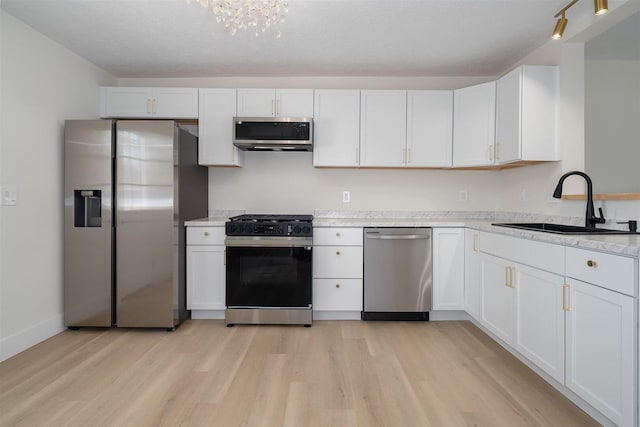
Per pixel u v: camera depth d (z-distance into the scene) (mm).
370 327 3045
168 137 2914
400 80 3689
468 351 2557
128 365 2316
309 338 2797
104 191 2889
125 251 2928
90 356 2455
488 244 2697
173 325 2938
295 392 1999
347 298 3176
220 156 3395
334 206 3732
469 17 2516
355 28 2672
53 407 1845
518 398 1944
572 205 2629
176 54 3129
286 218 3285
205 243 3154
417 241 3135
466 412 1816
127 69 3475
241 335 2861
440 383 2104
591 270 1658
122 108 3396
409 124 3385
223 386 2059
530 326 2154
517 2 2334
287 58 3217
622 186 3113
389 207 3727
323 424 1715
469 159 3252
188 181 3219
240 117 3240
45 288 2762
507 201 3533
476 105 3203
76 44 2918
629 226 2074
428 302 3143
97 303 2916
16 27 2510
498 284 2539
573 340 1785
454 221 3420
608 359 1562
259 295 3082
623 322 1478
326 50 3049
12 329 2479
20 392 1988
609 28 2531
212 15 2494
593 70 3111
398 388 2047
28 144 2609
